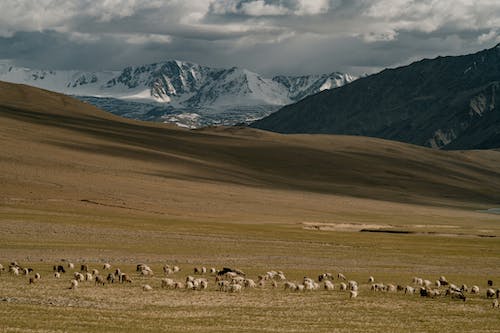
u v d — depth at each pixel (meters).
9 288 69.44
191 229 143.25
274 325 54.91
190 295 70.06
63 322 51.25
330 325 56.03
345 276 94.00
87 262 98.00
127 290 71.81
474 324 59.25
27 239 116.69
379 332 53.81
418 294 77.50
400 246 136.75
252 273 93.50
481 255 126.50
